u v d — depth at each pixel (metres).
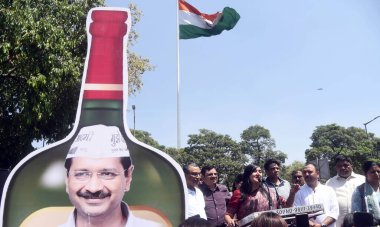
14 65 10.60
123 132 5.28
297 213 4.71
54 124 12.73
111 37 5.48
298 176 7.05
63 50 10.66
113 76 5.37
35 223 5.07
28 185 5.12
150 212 5.20
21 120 10.60
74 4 12.29
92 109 5.28
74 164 5.17
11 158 12.77
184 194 5.24
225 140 46.66
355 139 51.88
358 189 5.91
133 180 5.23
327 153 48.00
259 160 53.75
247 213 5.53
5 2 10.05
